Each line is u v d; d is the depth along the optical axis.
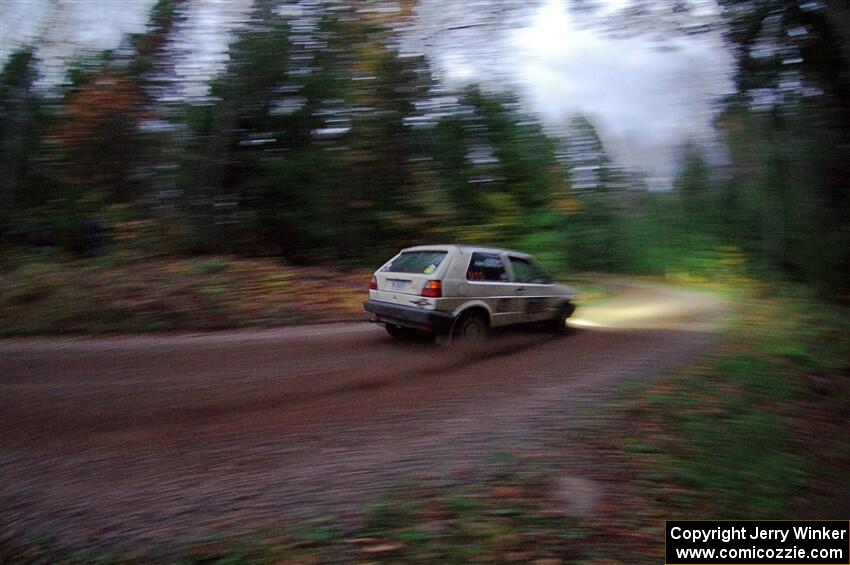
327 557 3.38
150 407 6.02
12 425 5.43
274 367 7.74
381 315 8.86
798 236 18.02
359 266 16.48
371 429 5.46
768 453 5.03
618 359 8.54
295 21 14.77
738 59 11.69
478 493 4.16
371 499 4.05
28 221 15.42
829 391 7.32
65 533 3.63
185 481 4.32
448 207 16.62
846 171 14.52
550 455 4.85
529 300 9.73
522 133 18.42
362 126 15.27
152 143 14.59
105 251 14.65
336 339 9.66
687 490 4.30
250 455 4.82
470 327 8.88
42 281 11.27
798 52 11.60
